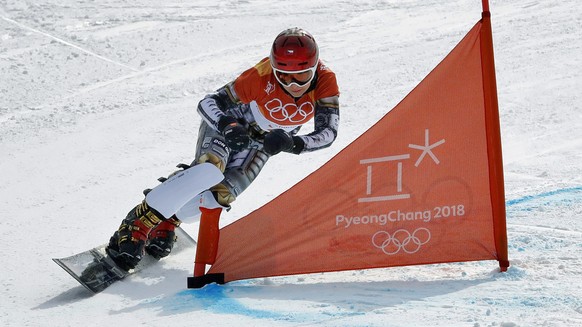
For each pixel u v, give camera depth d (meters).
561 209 12.62
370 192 10.13
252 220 10.35
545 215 12.33
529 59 23.91
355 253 10.16
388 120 10.05
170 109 20.59
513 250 10.70
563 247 10.68
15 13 28.44
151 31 27.62
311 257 10.22
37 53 24.77
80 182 15.73
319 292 9.55
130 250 10.68
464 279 9.66
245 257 10.29
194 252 11.94
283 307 9.02
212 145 10.56
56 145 17.95
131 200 14.73
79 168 16.56
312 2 32.53
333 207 10.20
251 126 10.73
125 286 10.42
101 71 23.80
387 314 8.52
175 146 18.00
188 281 10.10
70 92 21.98
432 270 10.17
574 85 21.27
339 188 10.19
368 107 20.16
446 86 9.91
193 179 10.09
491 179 9.90
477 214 9.97
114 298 9.97
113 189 15.34
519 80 21.95
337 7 31.97
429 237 10.08
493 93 9.84
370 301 9.05
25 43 25.62
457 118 9.95
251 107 10.59
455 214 10.02
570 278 9.35
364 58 24.89
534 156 16.33
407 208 10.09
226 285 10.17
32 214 13.94
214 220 10.22
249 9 31.19
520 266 9.98
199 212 11.04
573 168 15.27
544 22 28.20
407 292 9.30
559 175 14.84
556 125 18.36
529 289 9.04
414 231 10.09
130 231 10.75
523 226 11.79
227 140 9.70
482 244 9.96
